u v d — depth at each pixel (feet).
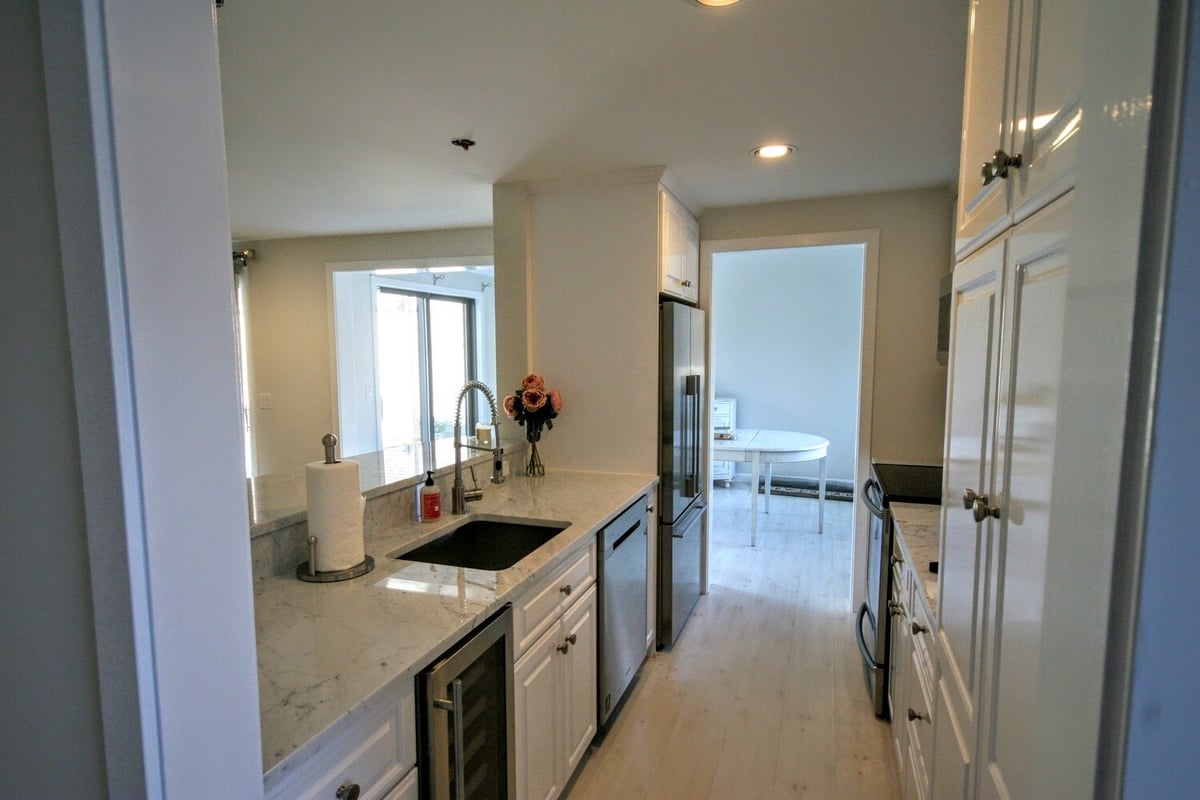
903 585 6.41
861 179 9.54
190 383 1.92
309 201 10.85
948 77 5.97
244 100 6.49
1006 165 2.71
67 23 1.65
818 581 13.04
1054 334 2.09
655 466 9.75
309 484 5.20
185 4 1.88
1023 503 2.40
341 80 6.01
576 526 6.89
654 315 9.51
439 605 4.69
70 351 1.77
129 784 1.86
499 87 6.21
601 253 9.68
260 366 15.23
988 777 2.84
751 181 9.67
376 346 17.25
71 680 1.92
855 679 9.11
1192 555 1.20
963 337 3.64
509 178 9.48
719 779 6.99
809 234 10.91
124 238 1.72
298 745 2.98
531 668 5.63
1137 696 1.25
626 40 5.28
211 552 2.01
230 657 2.09
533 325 10.12
